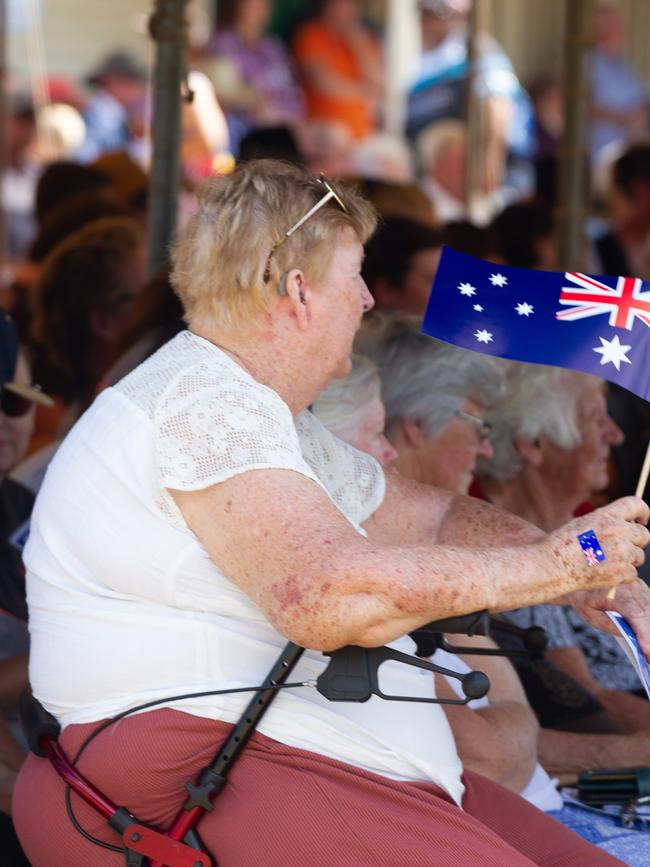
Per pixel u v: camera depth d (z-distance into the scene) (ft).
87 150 91.91
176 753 23.11
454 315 26.37
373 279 46.88
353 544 21.81
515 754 30.94
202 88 70.38
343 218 24.17
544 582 22.44
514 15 106.93
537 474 37.42
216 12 93.50
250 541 22.12
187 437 22.76
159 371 23.86
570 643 35.96
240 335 23.99
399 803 23.35
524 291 26.53
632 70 97.14
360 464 28.45
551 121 93.30
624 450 45.01
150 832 23.07
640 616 25.82
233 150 90.43
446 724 26.03
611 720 35.53
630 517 23.31
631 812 31.94
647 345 25.58
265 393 23.40
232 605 23.35
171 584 23.20
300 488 22.36
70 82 102.42
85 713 23.81
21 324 48.08
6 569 33.53
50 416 44.62
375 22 98.17
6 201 77.51
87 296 43.52
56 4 104.83
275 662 23.41
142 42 106.42
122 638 23.44
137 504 23.16
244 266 23.59
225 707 23.16
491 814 26.96
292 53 94.99
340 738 23.77
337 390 30.91
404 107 97.04
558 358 25.79
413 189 57.62
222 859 23.00
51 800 24.06
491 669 31.73
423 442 33.86
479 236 57.41
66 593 23.89
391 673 25.08
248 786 23.08
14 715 33.35
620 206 67.51
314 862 22.80
